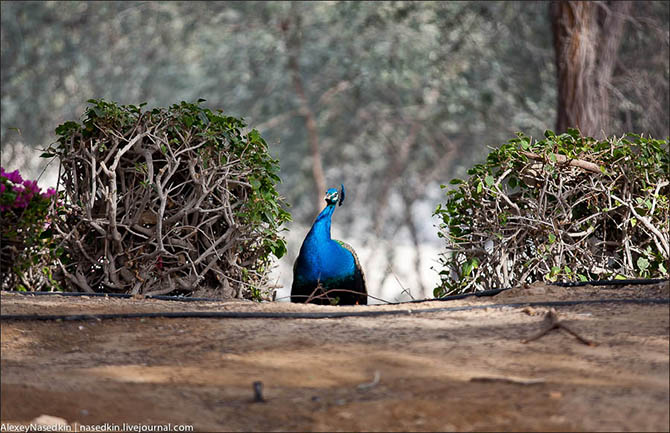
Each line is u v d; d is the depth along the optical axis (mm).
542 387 6570
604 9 25453
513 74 35219
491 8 34156
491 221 12250
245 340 8203
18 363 7613
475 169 12500
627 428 5793
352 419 6090
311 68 36719
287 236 39406
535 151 12492
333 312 9391
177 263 12117
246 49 36000
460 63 34969
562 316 8906
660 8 31516
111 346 8172
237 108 37125
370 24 35375
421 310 9430
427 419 6035
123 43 38812
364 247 39000
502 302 10055
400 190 39438
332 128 38656
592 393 6422
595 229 12570
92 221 11719
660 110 30359
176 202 12148
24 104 37938
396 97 36781
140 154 11922
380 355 7492
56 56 38531
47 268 12328
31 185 12078
